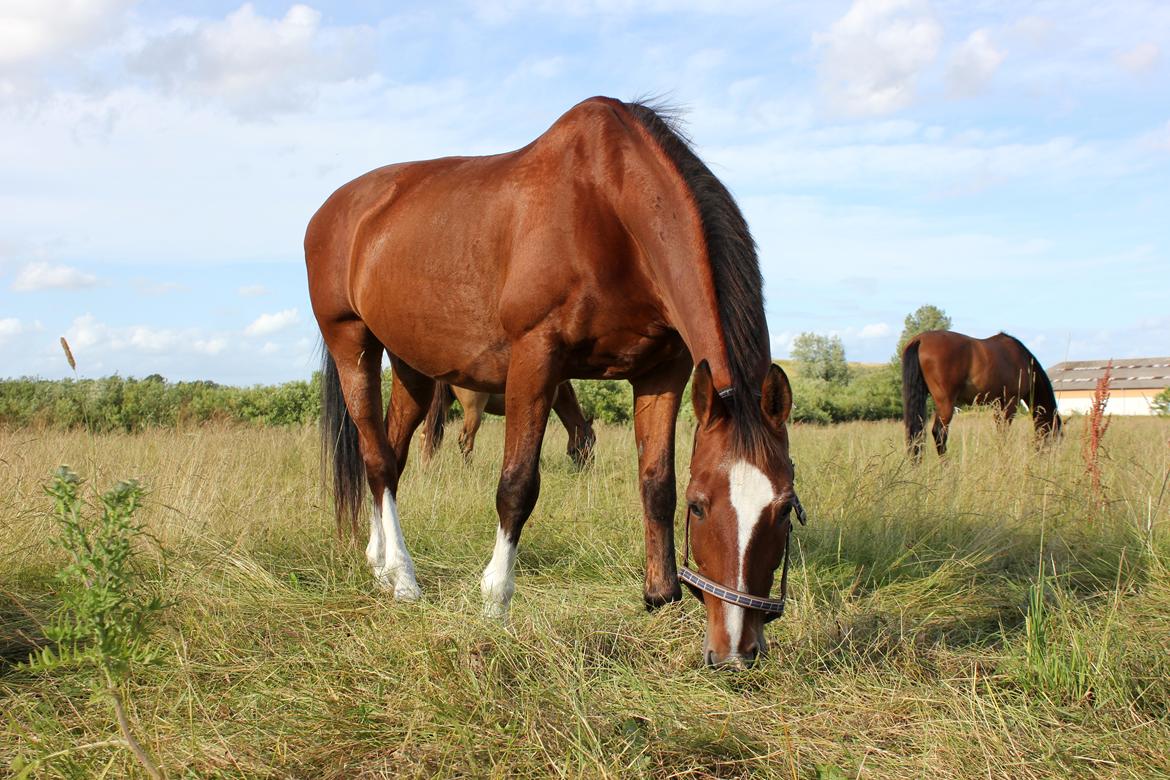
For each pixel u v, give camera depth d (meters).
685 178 2.89
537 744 2.07
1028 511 4.78
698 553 2.45
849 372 48.00
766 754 2.15
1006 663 2.75
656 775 2.04
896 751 2.19
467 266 3.44
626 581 3.77
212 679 2.60
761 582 2.36
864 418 23.83
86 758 2.05
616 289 3.10
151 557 3.88
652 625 3.12
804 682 2.60
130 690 2.47
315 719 2.27
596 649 2.79
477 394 8.45
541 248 3.13
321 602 3.40
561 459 8.38
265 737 2.20
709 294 2.65
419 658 2.60
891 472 5.20
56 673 2.76
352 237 4.19
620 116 3.20
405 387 4.58
